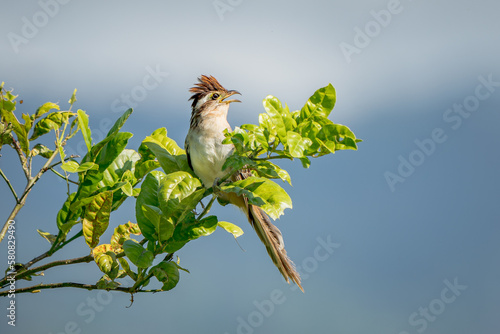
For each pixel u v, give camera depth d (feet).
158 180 19.25
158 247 18.74
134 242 18.03
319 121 18.66
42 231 18.65
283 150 17.79
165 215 17.46
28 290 17.19
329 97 18.71
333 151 17.34
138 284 17.78
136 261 17.21
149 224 18.58
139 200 18.75
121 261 18.01
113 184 19.89
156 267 17.76
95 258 17.63
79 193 18.51
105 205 17.89
